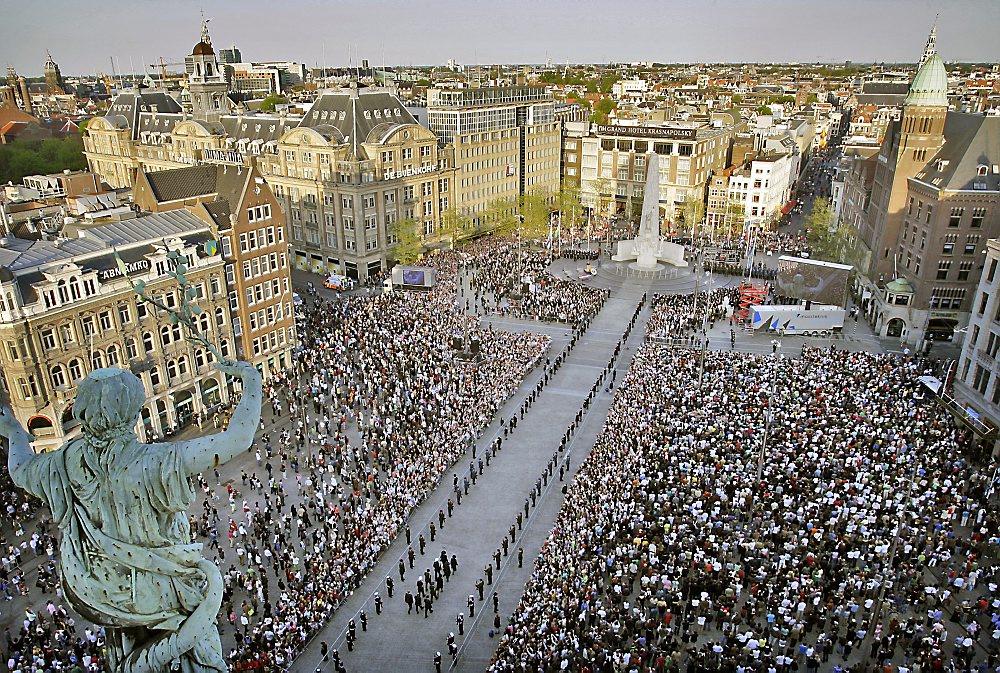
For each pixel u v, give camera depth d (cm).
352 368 9331
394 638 5094
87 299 7006
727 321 11475
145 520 945
